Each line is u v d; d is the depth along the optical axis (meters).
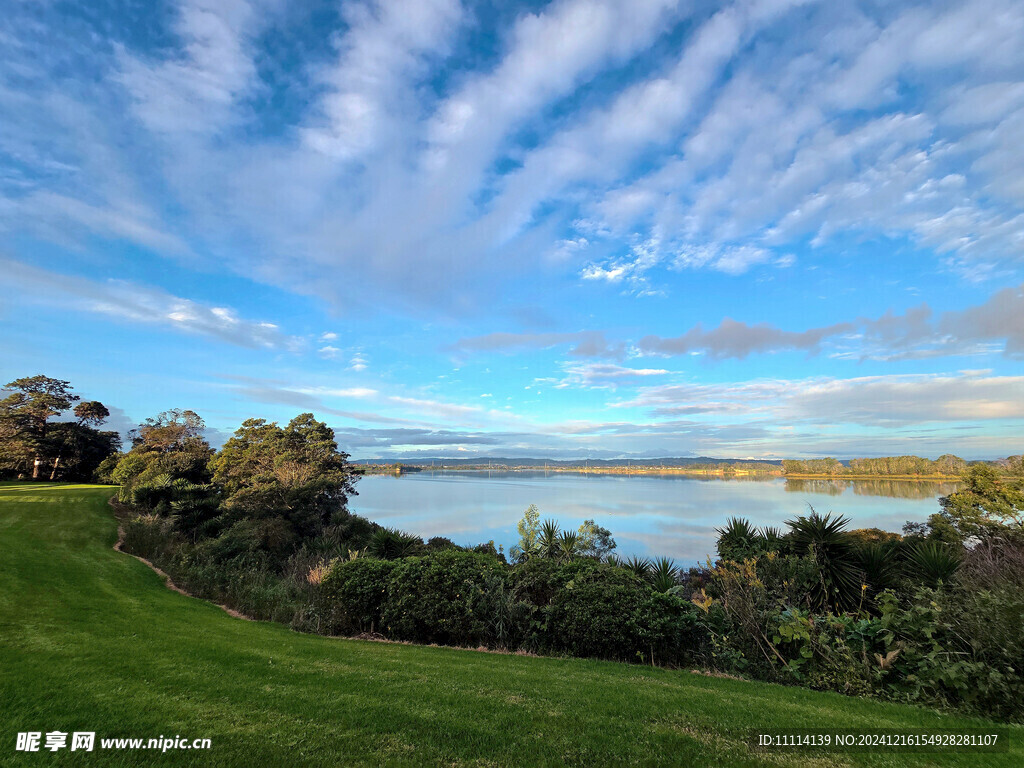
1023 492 18.08
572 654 7.43
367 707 4.46
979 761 3.57
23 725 3.70
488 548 18.88
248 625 8.95
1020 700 4.59
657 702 4.86
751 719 4.41
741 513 53.81
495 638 7.94
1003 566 7.35
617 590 7.59
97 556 15.27
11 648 5.98
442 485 125.12
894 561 9.05
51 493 31.50
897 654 5.56
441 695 4.89
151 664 5.56
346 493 35.06
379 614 8.55
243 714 4.18
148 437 53.44
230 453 40.06
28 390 57.78
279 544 18.84
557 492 95.62
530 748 3.75
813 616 6.74
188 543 18.17
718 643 7.07
